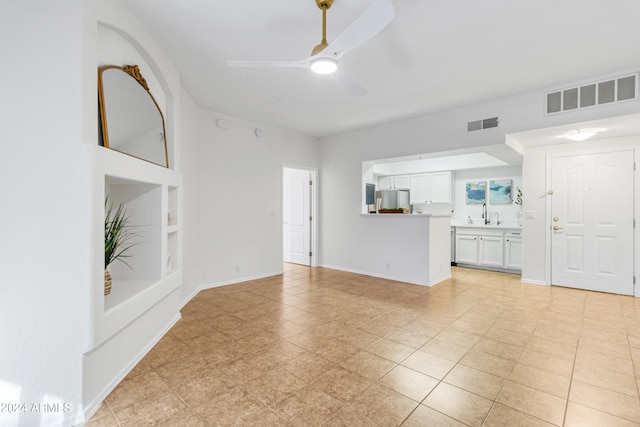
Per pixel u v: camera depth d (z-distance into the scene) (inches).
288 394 72.5
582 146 166.1
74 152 63.1
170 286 107.5
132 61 91.6
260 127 195.3
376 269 202.7
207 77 126.6
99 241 65.6
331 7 81.7
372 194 267.6
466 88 137.6
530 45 101.4
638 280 152.7
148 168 90.4
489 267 224.5
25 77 60.9
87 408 64.5
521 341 101.7
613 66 116.3
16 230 60.5
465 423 62.4
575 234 169.2
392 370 83.4
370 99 151.5
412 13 84.6
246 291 164.4
